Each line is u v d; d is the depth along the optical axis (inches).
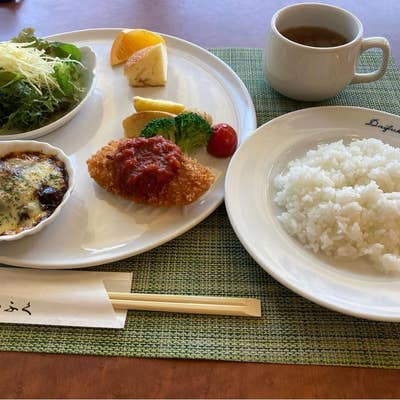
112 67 18.0
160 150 12.9
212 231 12.9
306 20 16.2
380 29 20.4
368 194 12.1
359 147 13.8
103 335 10.7
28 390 9.9
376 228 12.1
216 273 12.0
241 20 20.8
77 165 14.4
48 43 17.3
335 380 10.1
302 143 14.5
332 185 12.7
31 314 11.0
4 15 20.8
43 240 12.3
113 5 21.5
